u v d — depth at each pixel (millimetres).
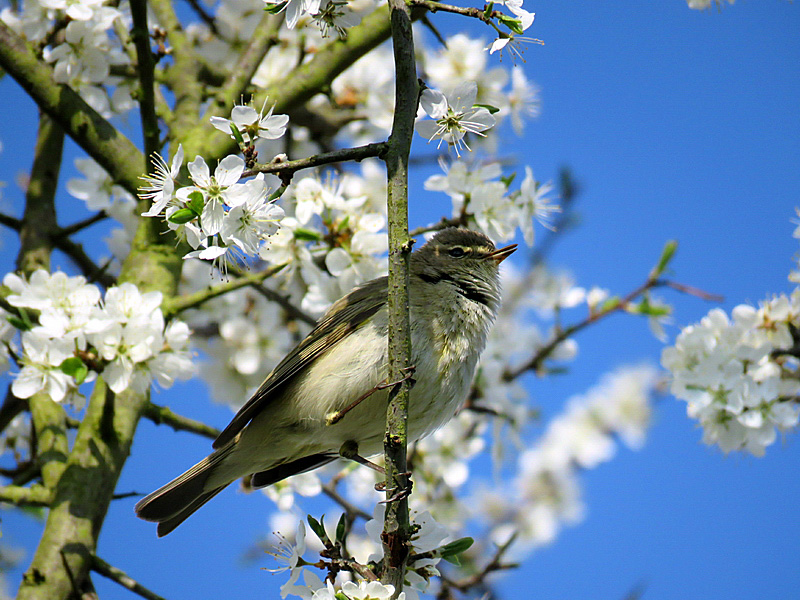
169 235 7254
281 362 6445
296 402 6223
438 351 6074
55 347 5441
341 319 6375
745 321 6848
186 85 8133
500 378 8625
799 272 6969
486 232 6949
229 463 6547
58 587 5719
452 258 6656
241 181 4492
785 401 6770
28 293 5594
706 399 6578
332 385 6059
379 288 6523
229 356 8492
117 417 6480
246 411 6133
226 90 7730
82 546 5914
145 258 7160
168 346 5895
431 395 6039
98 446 6324
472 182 7059
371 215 7422
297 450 6484
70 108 7258
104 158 7297
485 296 6617
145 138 6453
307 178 7270
